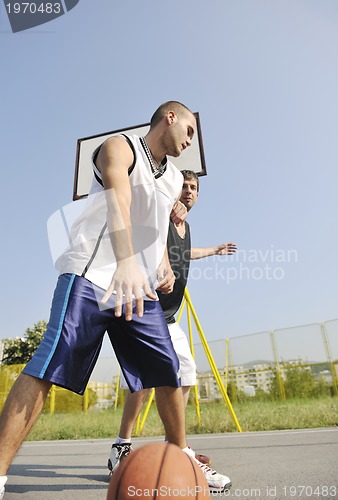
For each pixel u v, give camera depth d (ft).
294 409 19.25
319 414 16.05
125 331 4.77
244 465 6.84
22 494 5.40
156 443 3.53
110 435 16.48
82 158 15.33
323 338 29.45
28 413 3.80
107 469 7.47
